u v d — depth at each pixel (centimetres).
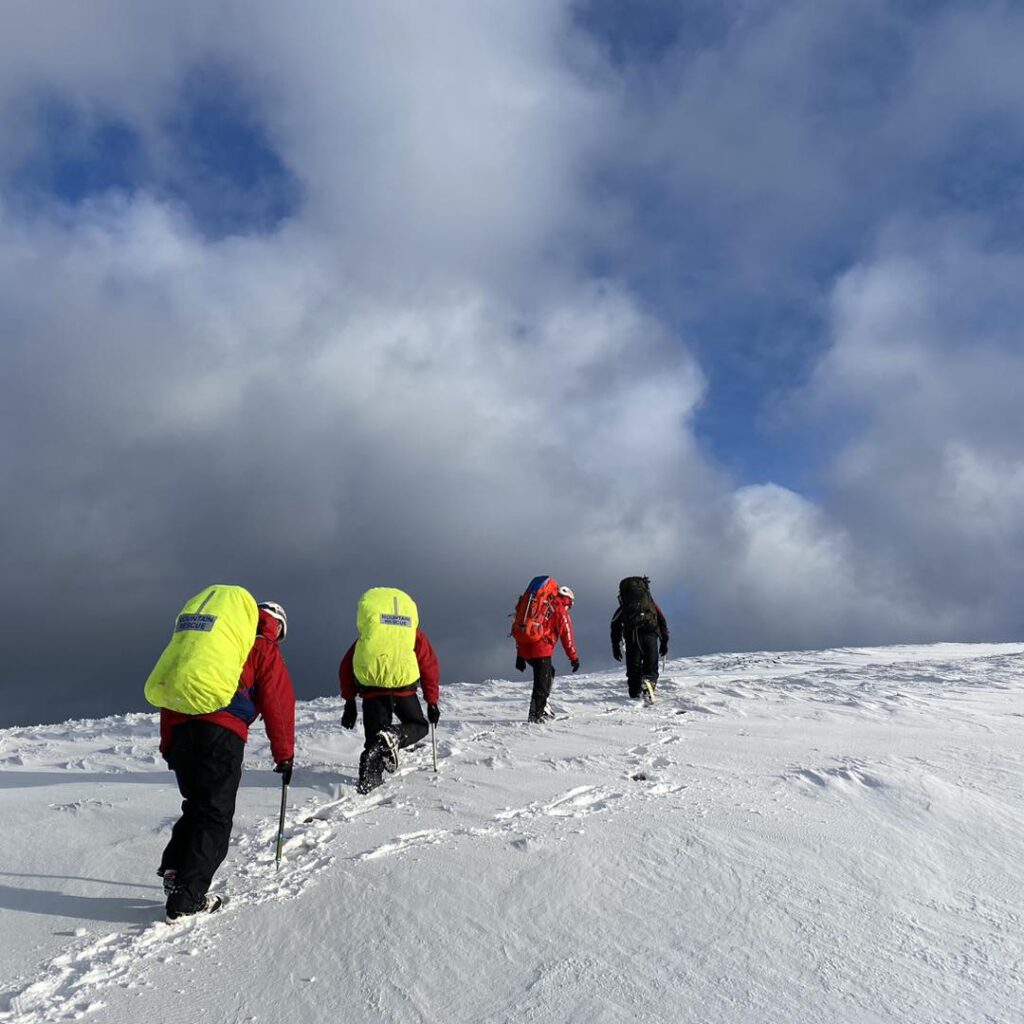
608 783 588
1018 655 1565
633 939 339
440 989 308
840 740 740
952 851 439
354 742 820
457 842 458
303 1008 302
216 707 413
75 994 319
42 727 1127
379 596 675
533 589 936
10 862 468
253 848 475
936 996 295
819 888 387
